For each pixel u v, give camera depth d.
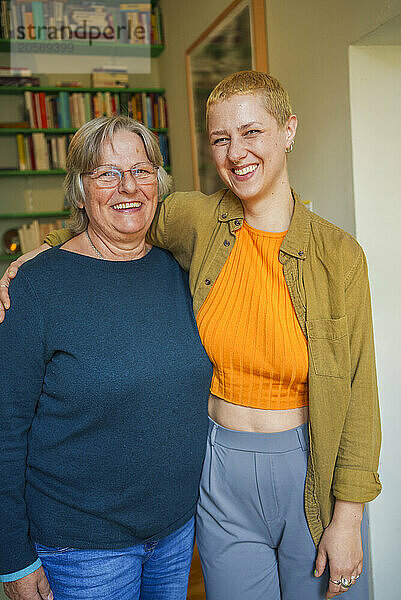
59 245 1.50
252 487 1.48
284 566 1.55
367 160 2.05
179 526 1.50
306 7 2.25
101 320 1.39
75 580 1.40
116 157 1.40
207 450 1.55
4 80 4.66
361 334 1.43
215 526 1.55
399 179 2.09
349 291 1.40
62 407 1.35
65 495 1.38
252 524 1.53
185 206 1.62
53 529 1.39
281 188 1.45
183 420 1.43
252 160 1.38
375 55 2.01
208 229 1.56
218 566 1.57
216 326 1.48
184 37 3.98
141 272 1.51
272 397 1.47
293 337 1.43
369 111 2.03
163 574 1.53
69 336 1.35
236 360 1.46
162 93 4.78
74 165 1.43
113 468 1.37
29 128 4.75
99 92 4.76
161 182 1.56
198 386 1.46
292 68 2.41
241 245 1.51
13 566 1.37
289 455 1.47
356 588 1.53
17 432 1.37
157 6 4.56
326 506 1.46
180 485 1.47
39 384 1.38
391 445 2.24
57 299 1.38
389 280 2.13
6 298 1.35
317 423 1.42
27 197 5.02
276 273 1.46
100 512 1.38
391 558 2.29
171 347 1.43
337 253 1.40
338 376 1.41
